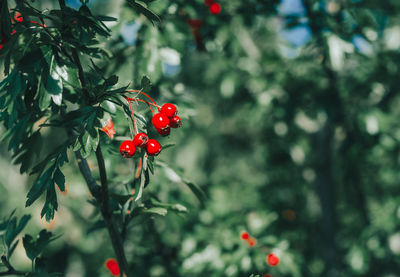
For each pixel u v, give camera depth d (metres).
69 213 6.08
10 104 1.59
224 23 3.29
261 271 3.04
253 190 5.17
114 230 1.97
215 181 5.82
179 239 3.68
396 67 4.05
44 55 1.56
